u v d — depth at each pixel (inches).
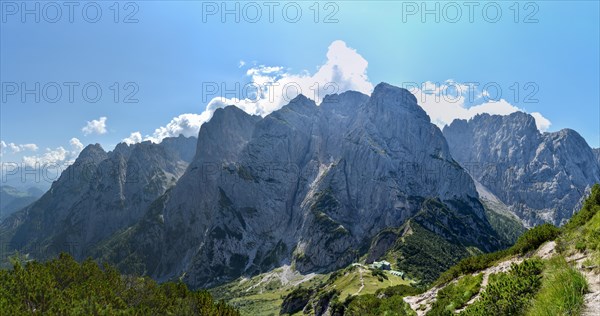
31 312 1605.6
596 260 644.1
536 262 743.7
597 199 981.2
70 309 1676.9
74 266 2529.5
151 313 2039.9
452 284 1246.3
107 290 2133.4
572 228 990.4
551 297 564.1
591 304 507.8
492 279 1022.4
